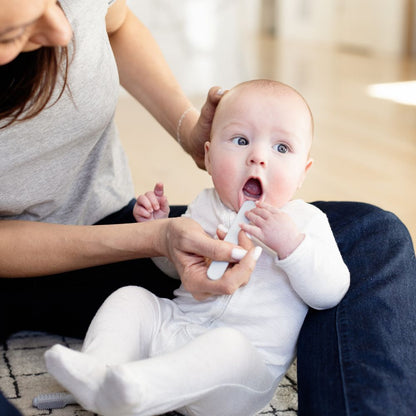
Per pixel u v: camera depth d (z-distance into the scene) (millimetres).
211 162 1072
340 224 1129
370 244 1079
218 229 994
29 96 923
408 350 904
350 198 2172
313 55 5594
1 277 1196
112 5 1197
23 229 1060
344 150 2777
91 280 1230
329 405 867
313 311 1019
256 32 7375
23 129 1017
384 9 5527
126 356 905
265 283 1007
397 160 2635
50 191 1129
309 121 1071
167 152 2764
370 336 916
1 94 918
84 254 1038
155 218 1145
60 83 1023
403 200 2150
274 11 7211
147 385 801
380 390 841
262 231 945
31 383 1104
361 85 4199
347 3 5945
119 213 1331
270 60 5203
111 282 1228
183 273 954
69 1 1037
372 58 5414
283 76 4449
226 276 902
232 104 1063
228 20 3830
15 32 719
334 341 935
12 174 1058
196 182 2352
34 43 794
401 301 971
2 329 1210
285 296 1011
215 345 880
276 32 7113
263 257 1018
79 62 1048
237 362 888
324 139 2959
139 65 1320
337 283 961
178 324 1012
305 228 1011
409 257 1055
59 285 1224
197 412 929
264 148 1029
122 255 1033
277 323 1000
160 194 1137
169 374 826
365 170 2498
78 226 1061
